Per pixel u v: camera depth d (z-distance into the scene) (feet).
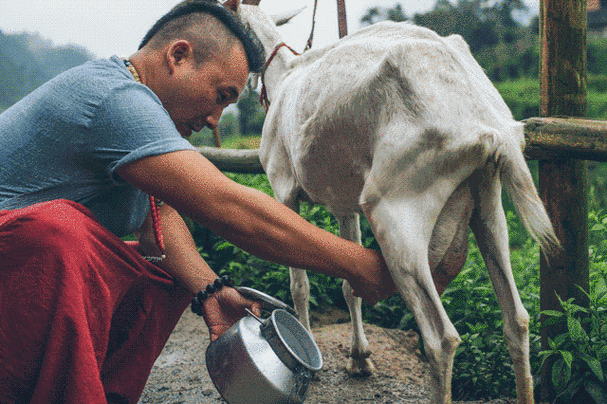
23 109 5.27
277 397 5.05
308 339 5.63
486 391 8.86
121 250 5.35
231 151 14.05
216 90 5.49
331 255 5.25
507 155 5.96
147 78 5.48
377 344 10.52
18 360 4.83
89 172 5.23
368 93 6.50
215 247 14.49
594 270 9.47
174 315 6.50
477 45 79.61
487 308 9.46
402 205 6.24
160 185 4.82
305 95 7.53
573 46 8.08
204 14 5.48
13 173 5.17
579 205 8.21
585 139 7.58
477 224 6.68
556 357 8.30
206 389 9.11
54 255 4.83
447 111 5.99
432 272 6.68
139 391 6.27
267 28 10.25
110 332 6.20
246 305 5.81
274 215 4.96
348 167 7.13
